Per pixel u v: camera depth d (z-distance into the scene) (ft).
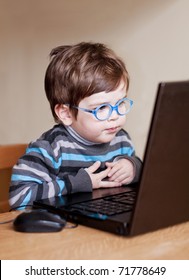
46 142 4.40
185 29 6.53
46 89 4.60
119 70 4.23
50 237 3.10
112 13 7.32
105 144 4.74
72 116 4.35
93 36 7.64
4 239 3.06
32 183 4.11
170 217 3.04
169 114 2.63
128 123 7.34
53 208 3.55
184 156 2.88
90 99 4.13
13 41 8.93
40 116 8.68
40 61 8.52
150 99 7.02
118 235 3.12
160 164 2.75
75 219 3.36
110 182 4.39
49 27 8.27
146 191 2.78
